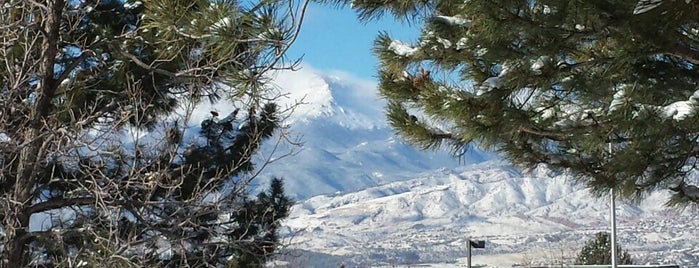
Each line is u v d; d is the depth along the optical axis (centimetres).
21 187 991
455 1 821
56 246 1042
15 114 1044
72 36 1166
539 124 886
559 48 815
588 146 841
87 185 1060
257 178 1110
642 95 786
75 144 942
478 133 856
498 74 884
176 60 1109
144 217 1037
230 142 1268
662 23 752
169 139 1006
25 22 959
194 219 1108
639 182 882
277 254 1320
